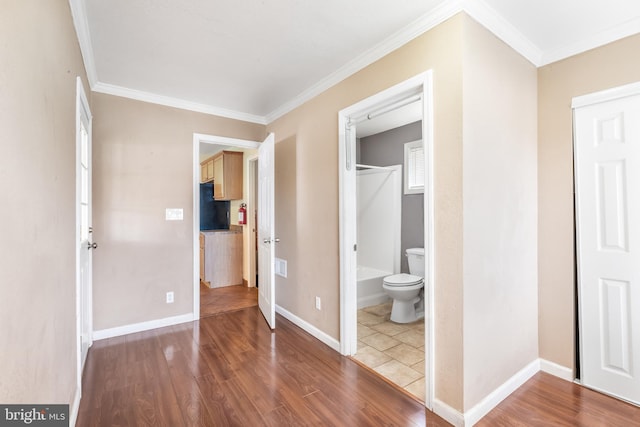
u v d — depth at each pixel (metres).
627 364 1.91
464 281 1.68
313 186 2.92
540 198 2.28
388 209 4.20
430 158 1.83
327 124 2.74
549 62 2.22
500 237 1.93
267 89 2.96
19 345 0.93
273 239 3.04
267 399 1.91
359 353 2.56
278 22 1.93
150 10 1.80
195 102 3.30
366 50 2.26
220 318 3.39
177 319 3.22
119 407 1.82
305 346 2.68
